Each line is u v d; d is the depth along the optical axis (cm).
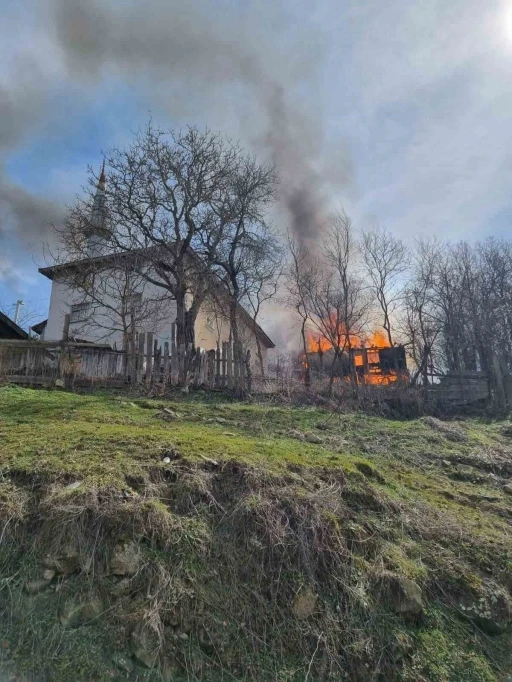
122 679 249
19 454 405
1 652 257
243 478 386
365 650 279
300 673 265
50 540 305
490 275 1781
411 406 1024
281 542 325
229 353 1026
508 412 1048
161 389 905
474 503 493
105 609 276
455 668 283
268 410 811
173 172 1373
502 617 321
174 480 379
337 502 379
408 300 1705
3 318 1575
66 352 887
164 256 1391
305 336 1541
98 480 355
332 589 309
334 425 761
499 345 1644
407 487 501
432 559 357
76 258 1380
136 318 1272
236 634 276
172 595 283
